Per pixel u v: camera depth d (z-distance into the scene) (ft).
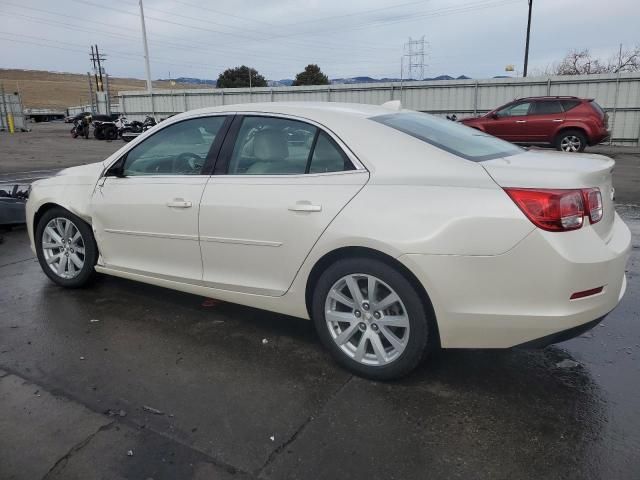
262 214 10.62
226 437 8.39
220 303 14.03
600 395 9.47
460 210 8.73
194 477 7.50
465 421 8.74
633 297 13.98
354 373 10.25
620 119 65.51
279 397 9.52
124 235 13.25
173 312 13.43
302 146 10.66
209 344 11.65
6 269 17.08
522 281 8.52
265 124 11.28
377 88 78.95
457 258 8.71
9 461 7.85
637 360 10.71
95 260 14.37
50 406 9.27
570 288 8.41
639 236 20.75
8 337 11.99
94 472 7.61
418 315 9.25
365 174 9.79
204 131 12.16
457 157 9.46
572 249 8.40
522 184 8.57
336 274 9.93
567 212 8.41
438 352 11.14
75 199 14.14
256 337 11.99
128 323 12.76
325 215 9.84
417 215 8.98
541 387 9.75
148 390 9.79
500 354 11.02
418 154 9.62
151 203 12.44
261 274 11.03
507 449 8.03
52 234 14.85
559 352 11.08
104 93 145.48
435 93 75.00
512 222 8.45
